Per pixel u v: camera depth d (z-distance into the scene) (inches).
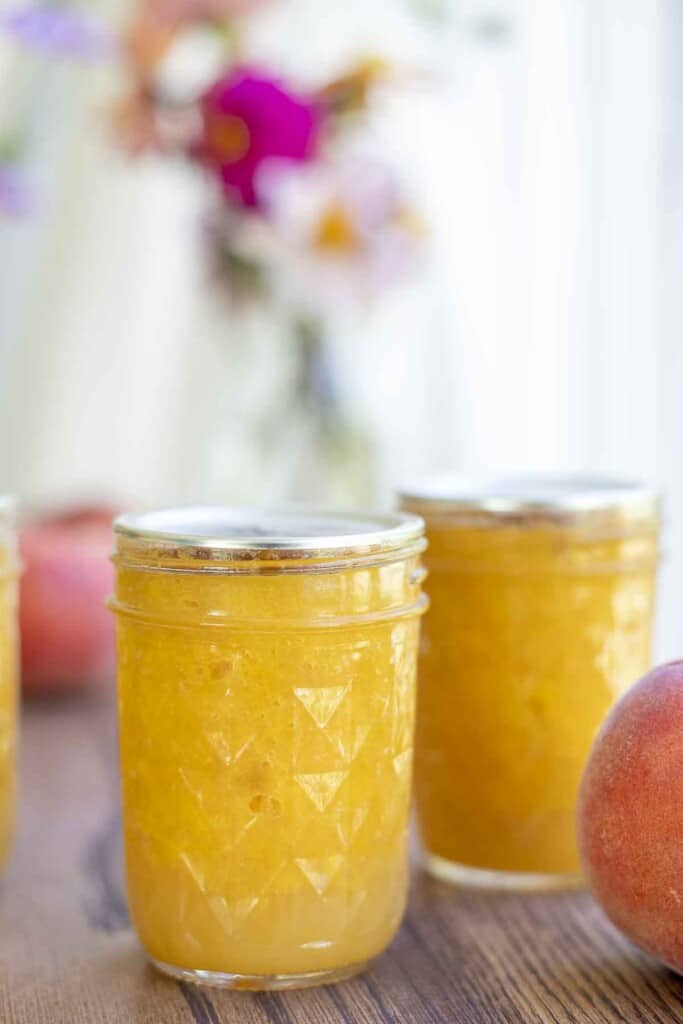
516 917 23.1
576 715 23.4
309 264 30.9
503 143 36.8
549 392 37.1
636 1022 20.9
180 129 30.4
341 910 21.3
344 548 20.9
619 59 34.8
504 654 23.4
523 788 23.5
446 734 23.7
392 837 21.7
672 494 35.2
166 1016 21.0
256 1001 21.3
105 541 31.6
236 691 21.0
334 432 33.2
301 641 20.9
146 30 30.4
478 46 36.3
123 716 21.8
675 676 21.4
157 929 21.6
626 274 35.4
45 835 25.7
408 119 37.0
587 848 21.5
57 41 30.5
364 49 35.6
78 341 40.8
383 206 31.0
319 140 30.2
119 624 21.8
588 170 35.5
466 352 38.1
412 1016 21.0
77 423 41.3
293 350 33.1
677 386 35.2
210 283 31.9
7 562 23.8
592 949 22.4
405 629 21.6
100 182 39.8
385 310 37.6
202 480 40.3
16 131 37.9
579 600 23.3
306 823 21.1
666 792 20.7
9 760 24.1
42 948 22.6
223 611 20.8
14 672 24.2
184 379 40.9
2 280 40.1
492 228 37.4
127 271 40.6
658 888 20.7
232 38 30.9
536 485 25.3
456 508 23.3
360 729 21.2
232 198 30.2
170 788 21.3
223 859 21.1
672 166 34.8
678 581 35.0
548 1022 20.9
